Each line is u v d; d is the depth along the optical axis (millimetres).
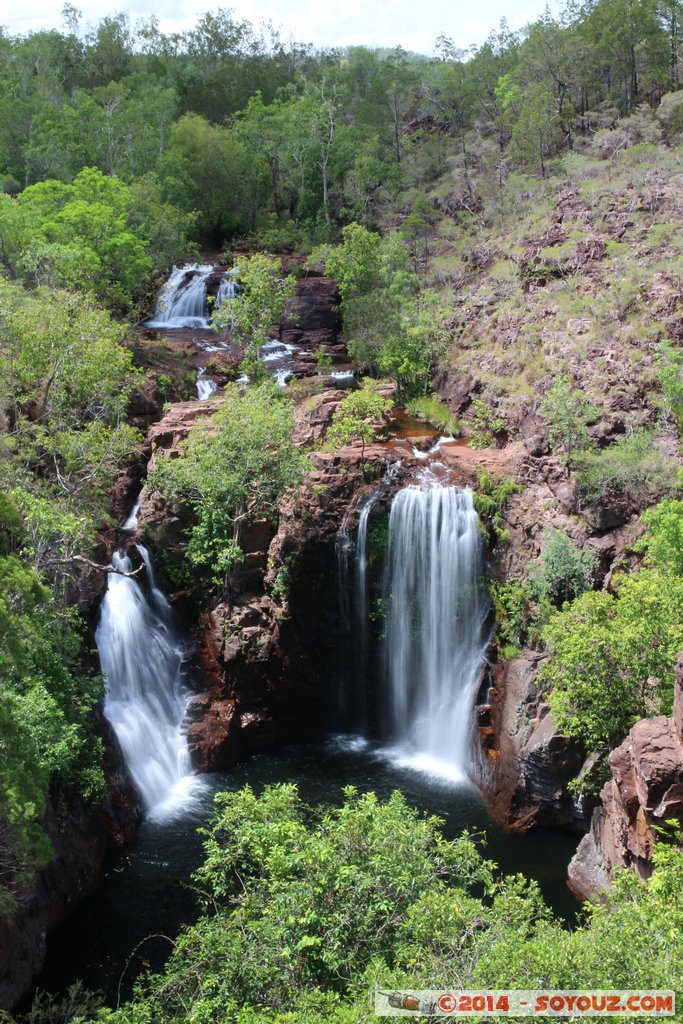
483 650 37594
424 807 33781
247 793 22953
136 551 38219
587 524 35469
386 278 59250
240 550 37438
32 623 23000
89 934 27281
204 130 78875
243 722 37906
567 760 31406
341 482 39312
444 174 75812
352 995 17656
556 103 71438
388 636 39219
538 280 50906
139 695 36469
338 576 38781
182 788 35094
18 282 45000
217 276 67250
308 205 79500
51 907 27031
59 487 33781
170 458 39062
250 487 38156
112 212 56906
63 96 89750
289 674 38656
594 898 25609
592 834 29047
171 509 38406
